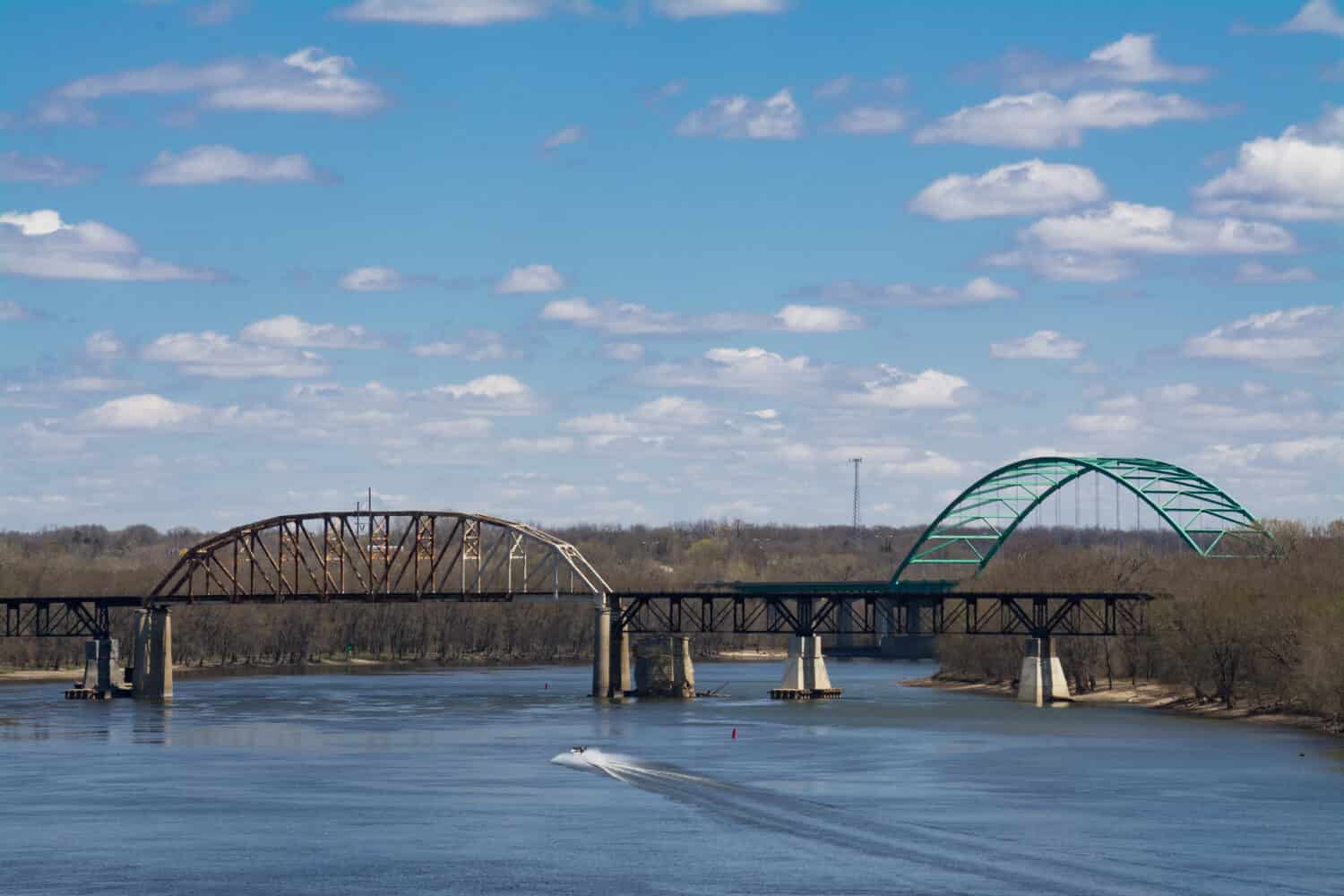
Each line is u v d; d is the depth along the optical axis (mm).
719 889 101000
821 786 143125
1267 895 98875
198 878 104688
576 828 121125
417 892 100938
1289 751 172750
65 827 122562
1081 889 100188
